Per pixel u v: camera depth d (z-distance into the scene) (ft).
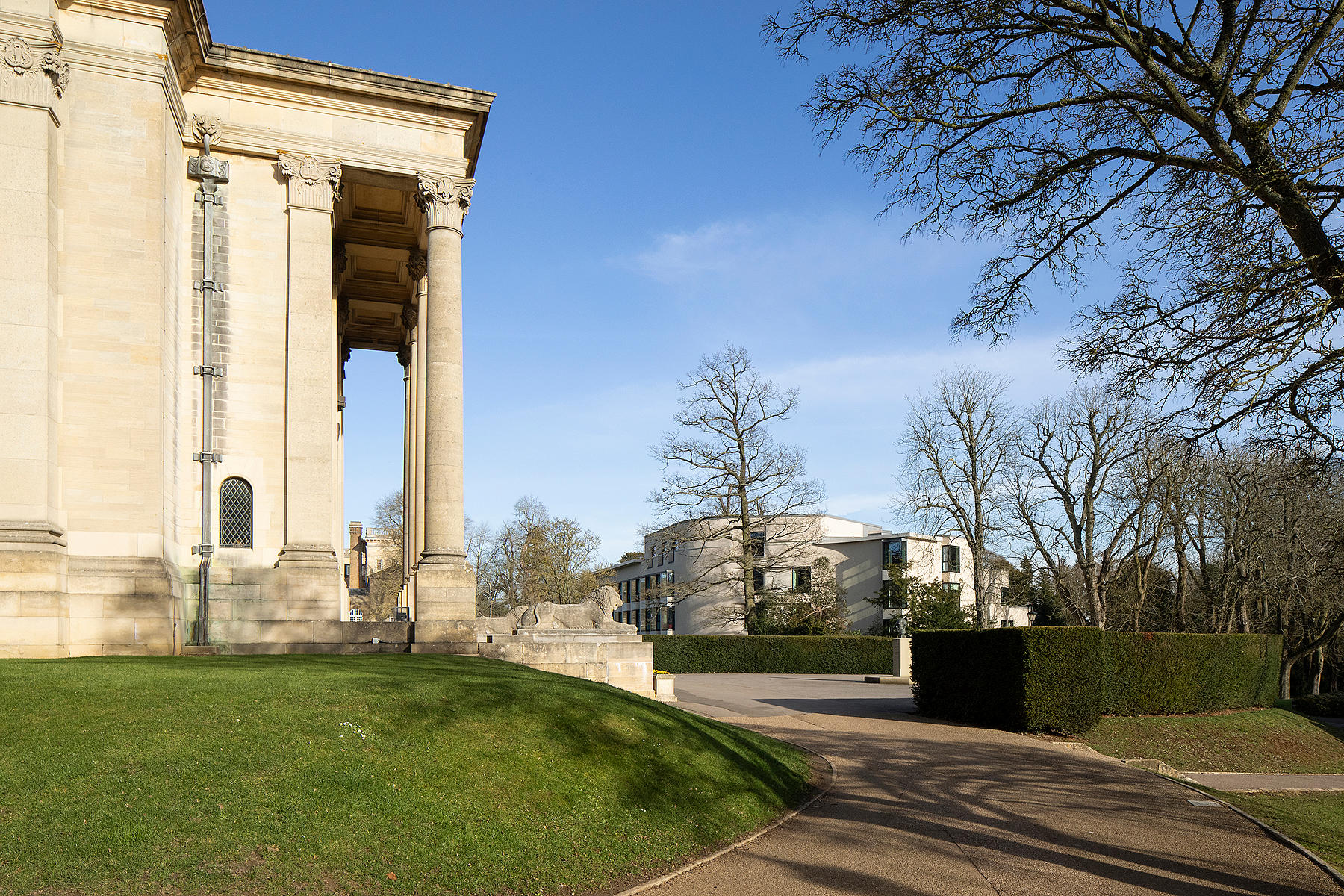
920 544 245.65
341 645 76.13
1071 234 45.44
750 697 100.37
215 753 34.83
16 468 59.41
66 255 64.23
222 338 76.69
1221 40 37.73
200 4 72.54
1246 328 39.83
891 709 89.04
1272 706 109.40
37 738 34.42
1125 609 162.20
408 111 83.20
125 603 62.54
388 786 34.94
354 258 106.42
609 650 81.97
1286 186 37.37
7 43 61.57
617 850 35.47
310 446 77.05
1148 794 51.08
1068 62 42.32
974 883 34.42
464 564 79.61
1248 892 33.96
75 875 26.55
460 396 82.07
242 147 78.33
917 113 43.80
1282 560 140.26
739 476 175.83
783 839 40.04
